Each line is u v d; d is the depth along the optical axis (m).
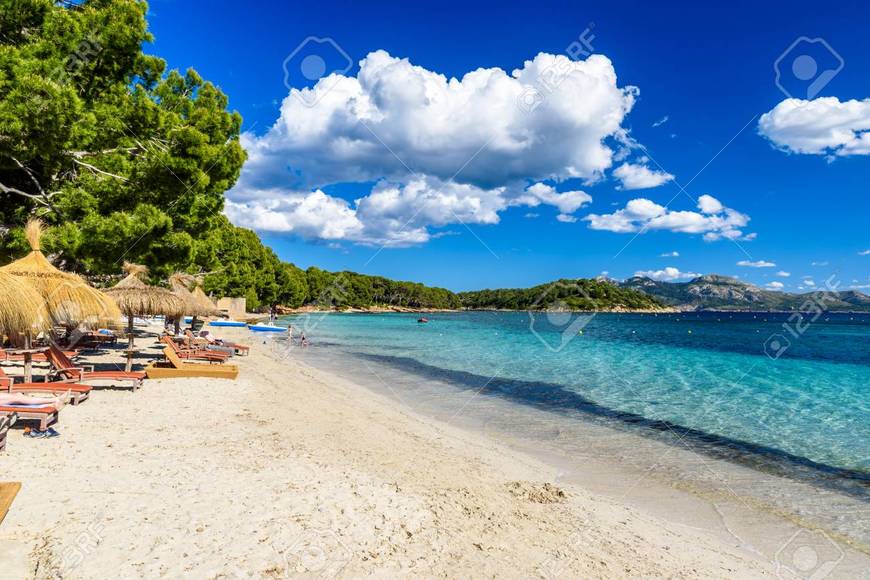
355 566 4.49
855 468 9.45
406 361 26.42
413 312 141.50
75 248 12.30
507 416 13.50
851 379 21.69
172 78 21.91
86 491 5.44
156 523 4.86
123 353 16.92
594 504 7.11
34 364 13.03
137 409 9.47
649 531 6.30
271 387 13.95
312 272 120.62
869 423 13.33
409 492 6.51
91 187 13.44
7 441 6.80
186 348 18.14
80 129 11.81
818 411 14.92
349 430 9.90
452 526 5.58
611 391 17.86
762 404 15.94
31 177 12.93
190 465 6.61
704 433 12.06
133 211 13.64
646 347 36.84
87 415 8.60
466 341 40.78
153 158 14.02
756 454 10.34
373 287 142.88
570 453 10.10
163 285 19.97
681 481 8.57
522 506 6.59
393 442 9.41
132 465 6.37
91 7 14.23
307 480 6.49
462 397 16.22
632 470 9.09
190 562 4.25
